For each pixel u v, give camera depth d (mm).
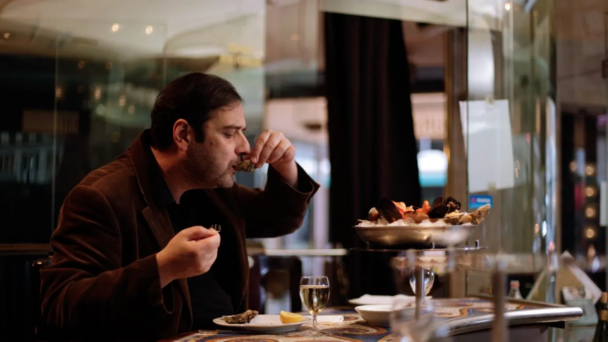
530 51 2459
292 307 3381
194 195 1940
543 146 2473
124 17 3178
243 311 1992
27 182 2990
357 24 3744
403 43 3797
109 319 1417
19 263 2672
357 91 3785
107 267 1552
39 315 1804
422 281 1510
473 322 1449
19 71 3002
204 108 1723
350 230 3783
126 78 3207
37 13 3002
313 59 4043
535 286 2416
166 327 1533
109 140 3170
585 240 2883
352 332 1479
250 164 1809
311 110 4270
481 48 2393
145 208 1716
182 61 3379
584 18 2773
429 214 1487
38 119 3031
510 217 2404
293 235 3996
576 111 2838
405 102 3836
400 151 3846
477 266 2246
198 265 1416
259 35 3613
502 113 2420
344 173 3812
